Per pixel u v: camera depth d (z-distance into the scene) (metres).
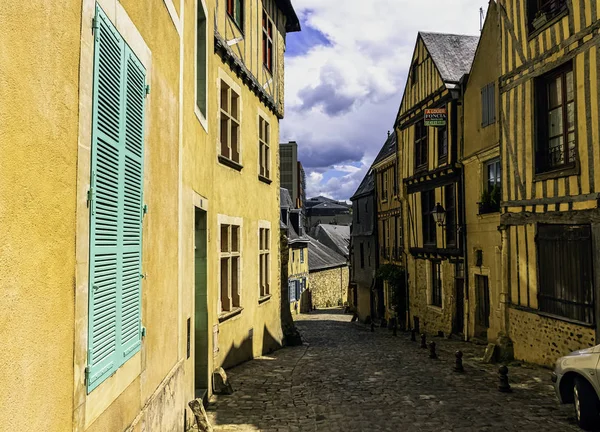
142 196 3.79
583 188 8.21
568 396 6.03
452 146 14.02
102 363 2.92
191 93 6.05
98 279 2.87
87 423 2.71
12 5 1.95
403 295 18.75
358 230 26.31
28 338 2.08
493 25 11.90
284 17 14.55
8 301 1.93
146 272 3.92
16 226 1.99
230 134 9.66
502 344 10.49
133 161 3.57
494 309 12.05
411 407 6.75
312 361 10.62
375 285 22.61
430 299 16.38
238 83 10.19
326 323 24.47
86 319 2.70
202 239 7.41
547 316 9.16
